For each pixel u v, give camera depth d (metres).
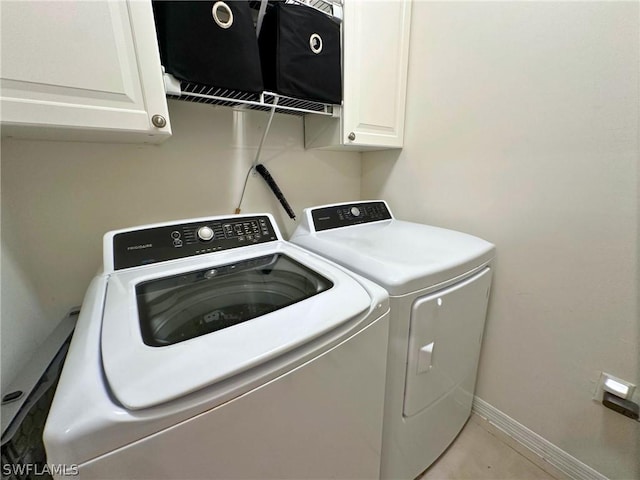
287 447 0.62
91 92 0.74
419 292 0.87
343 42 1.25
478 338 1.24
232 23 0.92
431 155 1.49
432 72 1.42
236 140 1.39
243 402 0.52
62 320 1.05
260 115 1.44
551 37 1.01
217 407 0.49
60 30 0.68
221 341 0.54
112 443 0.40
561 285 1.10
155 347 0.53
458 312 1.02
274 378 0.55
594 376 1.06
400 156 1.66
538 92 1.06
